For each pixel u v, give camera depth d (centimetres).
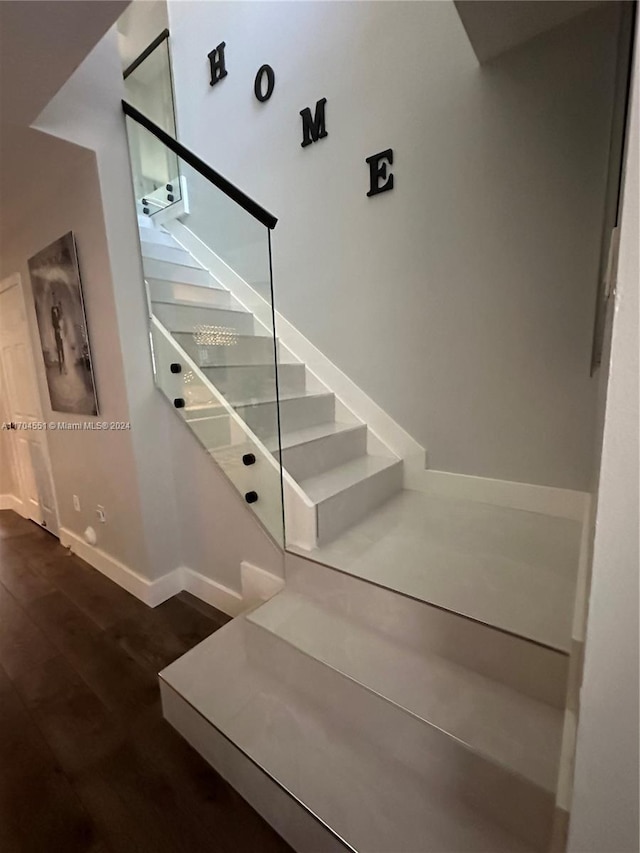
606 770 42
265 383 178
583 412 185
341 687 126
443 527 189
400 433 240
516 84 177
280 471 174
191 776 127
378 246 231
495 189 189
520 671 117
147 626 203
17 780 126
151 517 218
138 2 321
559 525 189
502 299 196
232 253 222
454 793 106
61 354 242
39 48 121
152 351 211
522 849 94
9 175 193
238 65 272
